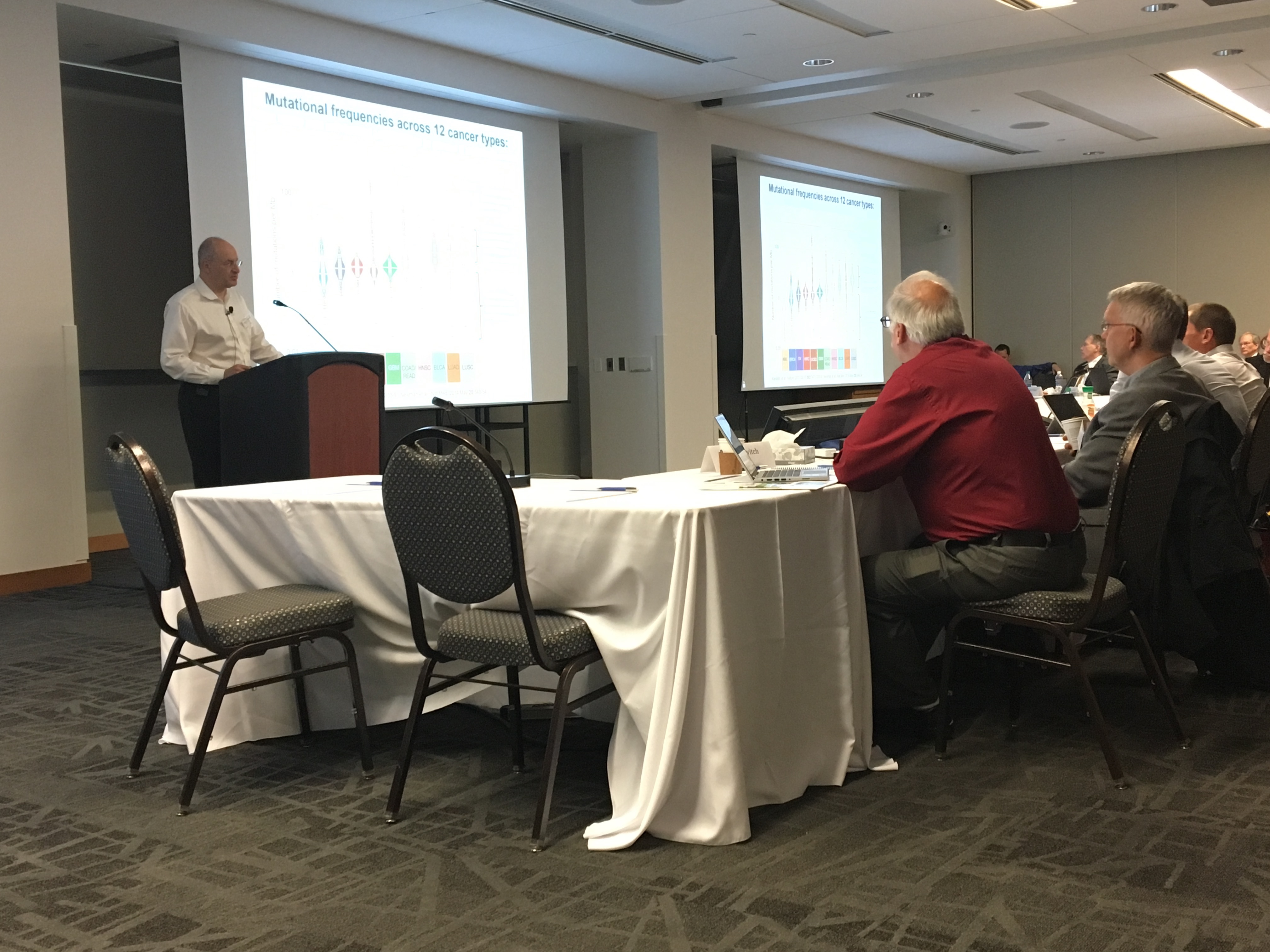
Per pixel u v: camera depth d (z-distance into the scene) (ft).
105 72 19.75
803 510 7.64
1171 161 37.14
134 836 7.05
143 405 21.80
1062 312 39.63
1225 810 7.06
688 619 6.62
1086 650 11.55
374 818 7.29
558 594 7.32
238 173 18.66
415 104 21.83
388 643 8.77
